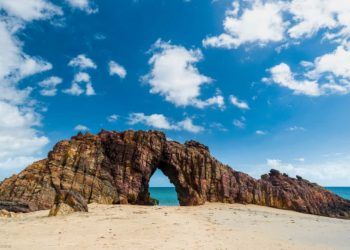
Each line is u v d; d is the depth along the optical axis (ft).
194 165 198.59
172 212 131.34
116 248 66.28
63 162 171.32
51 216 111.86
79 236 77.41
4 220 103.76
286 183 216.13
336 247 74.28
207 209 152.25
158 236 79.46
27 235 77.77
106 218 106.11
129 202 175.32
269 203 200.03
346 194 649.20
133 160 186.29
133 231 85.20
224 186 197.26
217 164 206.69
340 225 117.08
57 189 156.87
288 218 133.59
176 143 212.23
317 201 207.72
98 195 164.35
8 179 160.86
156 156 193.16
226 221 112.16
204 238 79.00
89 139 189.57
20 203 137.80
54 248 64.95
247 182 206.59
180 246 69.51
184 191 194.90
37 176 160.97
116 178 178.29
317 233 94.07
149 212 127.34
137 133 196.54
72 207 120.67
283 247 72.64
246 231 92.38
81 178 167.12
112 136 195.00
